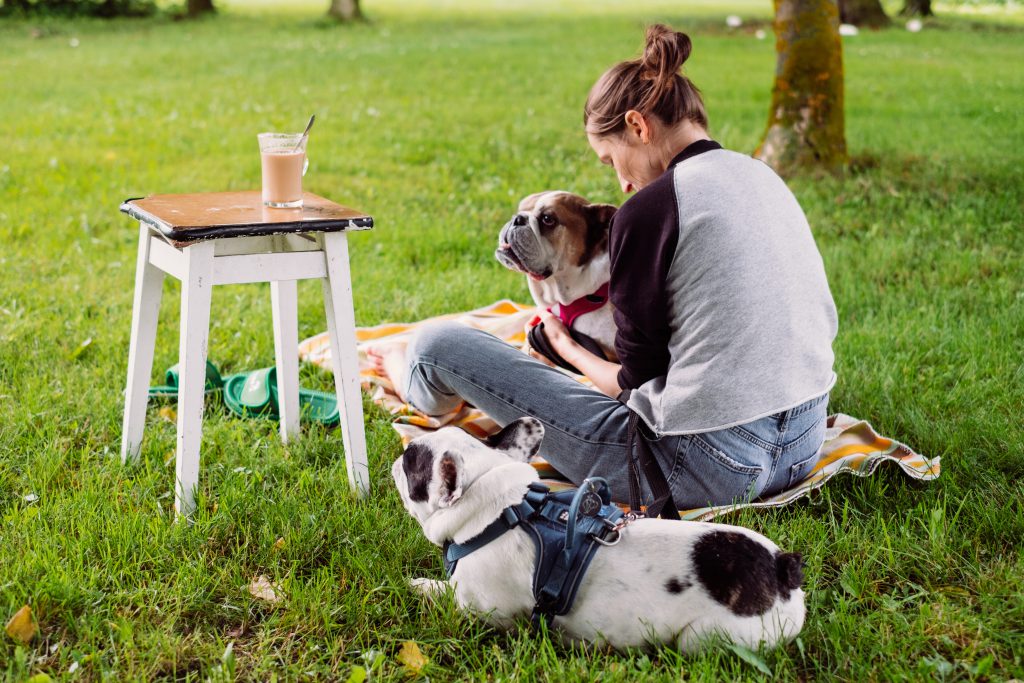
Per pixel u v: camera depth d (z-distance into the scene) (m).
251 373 3.92
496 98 11.78
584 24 22.78
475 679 2.32
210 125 9.95
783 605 2.23
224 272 2.85
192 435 2.91
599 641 2.32
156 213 2.90
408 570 2.74
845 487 3.17
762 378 2.61
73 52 16.27
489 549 2.36
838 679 2.29
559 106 11.14
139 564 2.67
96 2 23.88
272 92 12.16
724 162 2.70
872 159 7.93
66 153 8.42
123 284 5.26
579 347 3.37
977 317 4.77
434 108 11.05
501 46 17.62
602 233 3.42
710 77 13.36
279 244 3.23
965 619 2.49
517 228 3.39
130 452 3.30
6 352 4.20
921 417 3.64
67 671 2.29
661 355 2.80
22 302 4.89
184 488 2.93
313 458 3.46
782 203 2.73
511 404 2.97
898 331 4.58
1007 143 8.79
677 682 2.18
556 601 2.28
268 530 2.86
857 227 6.42
